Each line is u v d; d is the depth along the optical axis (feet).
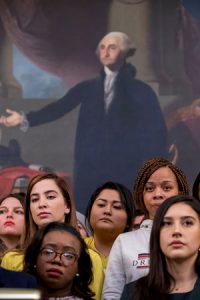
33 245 25.72
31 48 67.56
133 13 67.21
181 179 29.86
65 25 67.51
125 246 27.50
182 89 66.18
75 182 64.90
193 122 65.46
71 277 25.50
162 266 24.64
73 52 67.21
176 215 24.70
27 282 23.22
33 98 66.74
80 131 65.87
